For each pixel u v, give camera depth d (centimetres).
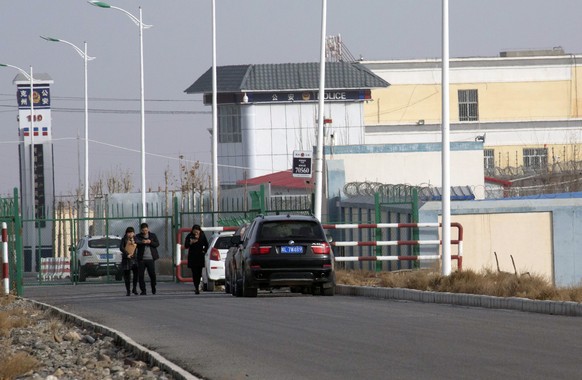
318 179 10088
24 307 8075
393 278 8388
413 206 10050
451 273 7919
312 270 7994
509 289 6906
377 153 14862
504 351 4034
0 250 10169
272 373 3700
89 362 4547
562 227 10144
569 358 3788
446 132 8312
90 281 13288
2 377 4172
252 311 6462
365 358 3978
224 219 12700
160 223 18775
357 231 12100
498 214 10119
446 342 4397
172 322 5916
